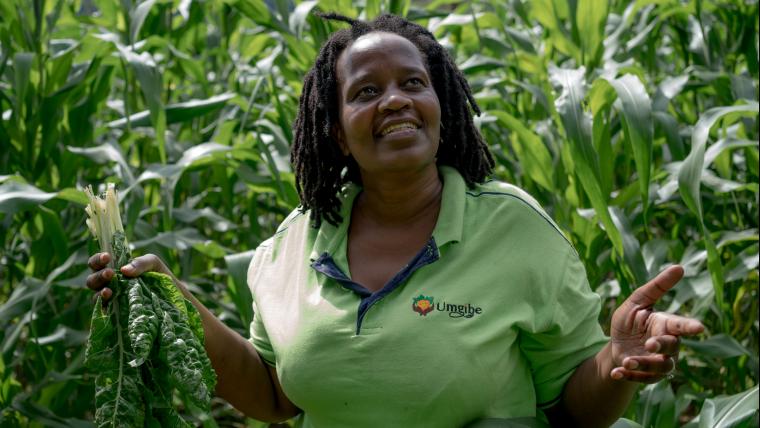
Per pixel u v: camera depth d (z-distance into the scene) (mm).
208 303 3523
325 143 1827
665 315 1480
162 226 3648
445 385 1617
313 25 3533
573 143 2623
